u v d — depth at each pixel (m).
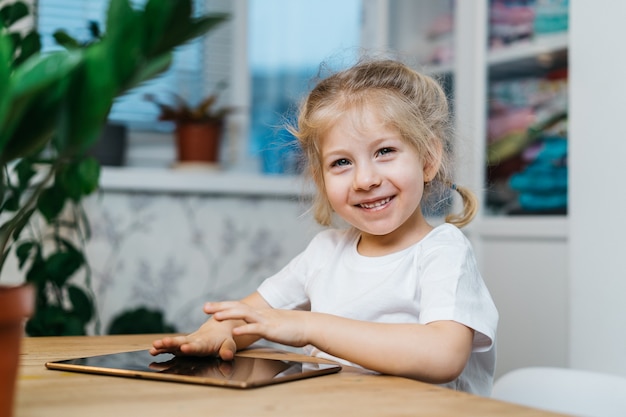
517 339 2.25
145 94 2.52
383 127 1.10
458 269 1.01
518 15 2.29
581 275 1.51
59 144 0.48
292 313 0.91
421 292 1.04
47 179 0.54
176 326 2.41
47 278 1.95
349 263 1.19
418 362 0.86
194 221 2.44
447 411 0.60
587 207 1.50
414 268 1.09
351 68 1.22
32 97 0.46
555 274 2.14
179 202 2.42
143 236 2.37
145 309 2.19
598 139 1.48
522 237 2.23
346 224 1.46
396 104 1.12
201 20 0.50
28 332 1.89
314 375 0.79
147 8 0.47
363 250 1.20
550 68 2.20
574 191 1.52
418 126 1.14
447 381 0.88
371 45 2.80
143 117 2.58
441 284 0.99
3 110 0.45
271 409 0.60
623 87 1.43
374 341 0.87
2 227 0.56
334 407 0.61
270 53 2.75
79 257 2.00
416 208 1.16
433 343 0.87
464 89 2.42
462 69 2.43
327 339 0.88
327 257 1.23
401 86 1.17
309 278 1.24
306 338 0.88
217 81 2.68
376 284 1.12
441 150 1.24
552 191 2.17
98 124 0.47
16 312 0.52
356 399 0.65
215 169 2.49
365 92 1.13
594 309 1.48
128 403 0.62
